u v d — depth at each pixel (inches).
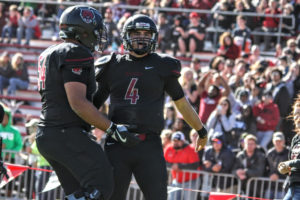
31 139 1059.3
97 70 532.4
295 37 1768.0
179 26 1723.7
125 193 522.3
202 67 1690.5
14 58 1603.1
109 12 1711.4
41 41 1881.2
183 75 1219.9
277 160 972.6
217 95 1179.3
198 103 1205.7
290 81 1256.8
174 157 997.8
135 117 517.3
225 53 1552.7
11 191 1083.3
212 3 1861.5
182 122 1117.1
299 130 597.0
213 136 995.3
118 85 524.7
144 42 513.0
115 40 1720.0
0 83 1593.3
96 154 447.8
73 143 444.8
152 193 509.4
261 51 1776.6
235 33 1657.2
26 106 1589.6
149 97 521.3
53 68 448.5
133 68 523.2
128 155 516.1
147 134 520.4
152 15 1800.0
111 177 452.4
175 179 1001.5
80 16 458.3
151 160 514.6
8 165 847.1
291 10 1739.7
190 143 1124.5
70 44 449.4
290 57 1441.9
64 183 472.7
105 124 451.2
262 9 1765.5
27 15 1860.2
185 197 995.9
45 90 454.6
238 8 1763.0
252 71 1314.0
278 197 968.3
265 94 1165.7
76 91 436.5
